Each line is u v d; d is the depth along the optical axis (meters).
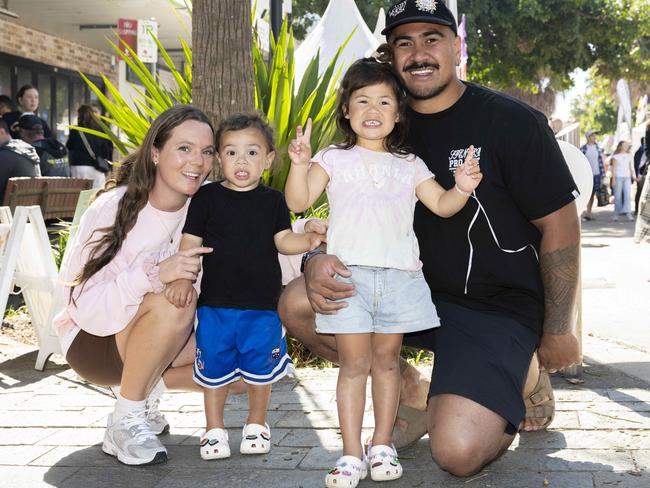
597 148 21.53
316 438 3.66
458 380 3.12
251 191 3.46
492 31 25.97
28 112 10.52
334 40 9.28
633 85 39.53
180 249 3.43
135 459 3.36
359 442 3.12
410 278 3.22
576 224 3.30
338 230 3.21
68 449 3.59
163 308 3.34
